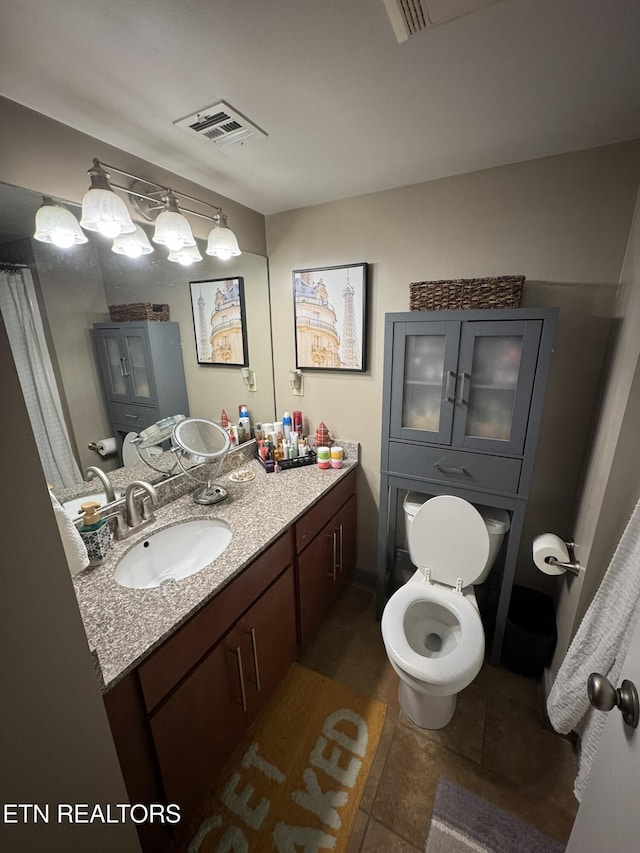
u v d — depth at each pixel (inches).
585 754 41.9
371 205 67.2
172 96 38.1
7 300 41.2
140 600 39.9
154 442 60.1
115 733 32.6
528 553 68.3
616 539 45.2
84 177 44.9
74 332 48.1
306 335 78.9
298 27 29.3
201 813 45.8
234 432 77.5
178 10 27.4
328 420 82.7
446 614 63.2
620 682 27.3
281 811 45.8
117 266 52.3
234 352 75.0
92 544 45.0
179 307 62.9
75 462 49.5
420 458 64.6
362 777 49.3
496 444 58.0
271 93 38.2
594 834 25.2
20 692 19.4
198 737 42.1
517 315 52.2
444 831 43.8
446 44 31.5
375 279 70.1
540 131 46.8
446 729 55.4
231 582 45.3
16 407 18.2
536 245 57.1
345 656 68.5
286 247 77.0
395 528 77.2
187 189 59.5
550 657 61.9
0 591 18.2
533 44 31.5
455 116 43.1
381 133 46.5
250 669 50.8
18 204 40.0
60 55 31.5
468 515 60.7
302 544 61.4
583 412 58.9
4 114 37.4
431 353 61.2
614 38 30.6
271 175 58.4
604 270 53.8
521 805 46.3
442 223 62.5
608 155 50.6
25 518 19.0
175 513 58.4
